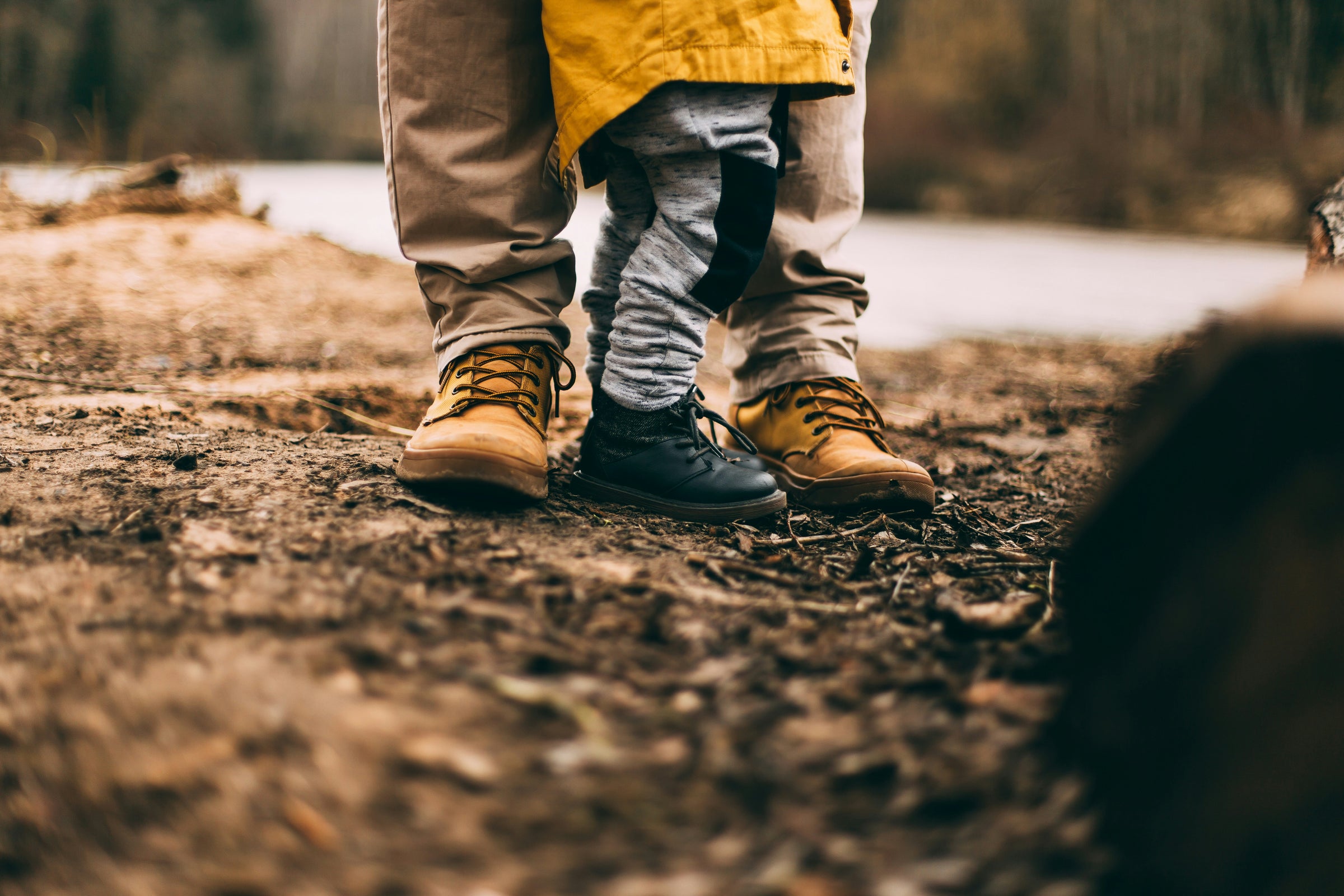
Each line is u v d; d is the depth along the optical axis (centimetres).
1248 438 68
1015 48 2581
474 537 123
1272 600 65
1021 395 335
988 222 1886
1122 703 73
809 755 79
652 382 146
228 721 80
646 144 132
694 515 149
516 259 145
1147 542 73
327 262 471
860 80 176
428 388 257
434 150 144
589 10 128
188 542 115
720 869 68
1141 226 1731
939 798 74
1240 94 2433
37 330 289
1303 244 1369
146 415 196
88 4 2772
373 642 92
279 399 220
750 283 172
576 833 71
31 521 121
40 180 578
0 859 69
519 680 88
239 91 3588
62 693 83
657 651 97
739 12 125
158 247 429
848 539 145
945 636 103
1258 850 63
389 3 143
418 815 72
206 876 67
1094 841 70
